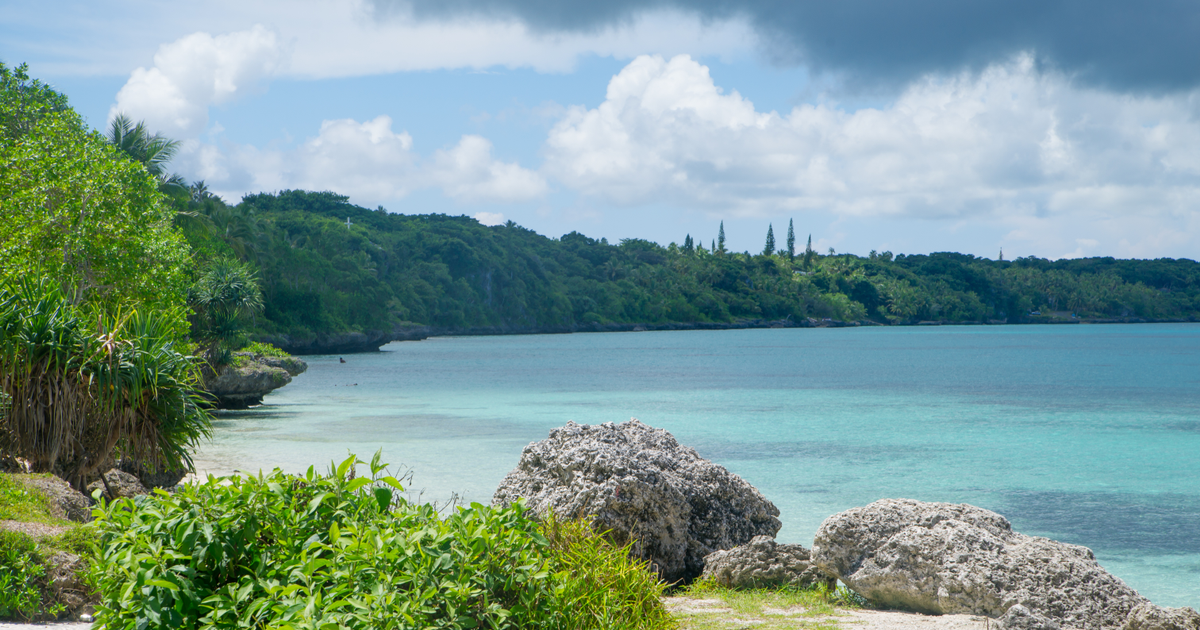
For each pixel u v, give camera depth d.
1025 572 7.25
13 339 11.44
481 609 4.45
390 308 145.88
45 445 11.61
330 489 4.87
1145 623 6.39
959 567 7.38
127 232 22.61
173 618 4.10
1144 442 29.45
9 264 19.38
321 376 60.41
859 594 8.09
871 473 22.56
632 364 78.69
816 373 67.00
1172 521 17.19
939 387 53.81
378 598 3.97
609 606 5.21
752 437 30.20
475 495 17.73
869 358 92.12
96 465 12.21
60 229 21.33
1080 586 7.09
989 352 107.25
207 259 58.09
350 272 121.00
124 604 4.14
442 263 169.62
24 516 8.30
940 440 29.56
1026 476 22.38
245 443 25.66
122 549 4.31
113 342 12.24
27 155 21.38
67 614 6.66
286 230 131.62
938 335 187.00
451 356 94.31
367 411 36.34
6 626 6.20
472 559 4.45
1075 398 46.66
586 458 9.97
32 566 6.73
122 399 12.14
